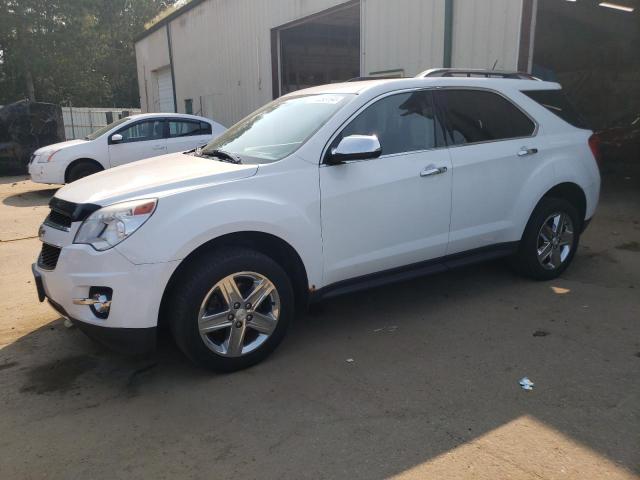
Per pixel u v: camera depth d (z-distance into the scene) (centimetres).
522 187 469
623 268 549
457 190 430
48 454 277
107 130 1106
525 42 735
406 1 898
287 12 1212
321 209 369
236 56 1470
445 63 842
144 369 365
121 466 266
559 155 491
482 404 310
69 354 390
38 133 1567
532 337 396
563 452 266
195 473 260
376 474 254
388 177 394
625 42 1792
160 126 1134
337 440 281
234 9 1433
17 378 356
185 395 330
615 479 246
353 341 399
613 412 298
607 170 1194
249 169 353
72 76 3647
